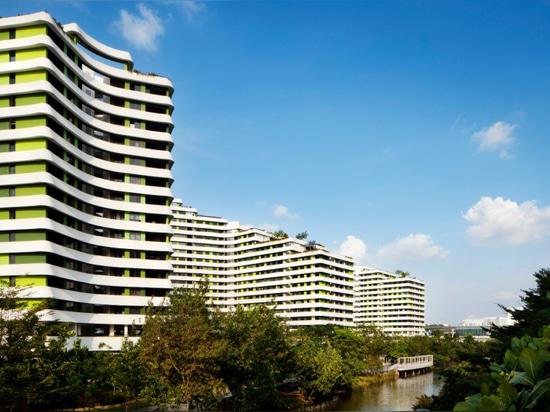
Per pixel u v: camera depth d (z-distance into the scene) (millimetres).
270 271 133250
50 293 50938
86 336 58750
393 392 70625
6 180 53406
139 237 67062
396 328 180250
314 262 123188
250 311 49469
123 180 67938
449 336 141500
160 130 72000
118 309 63406
